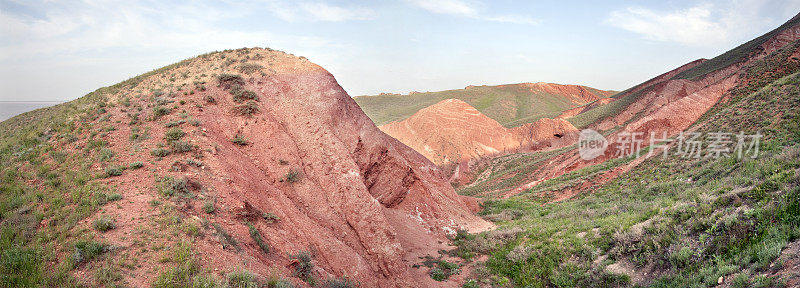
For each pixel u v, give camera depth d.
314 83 19.06
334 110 18.38
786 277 6.25
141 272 7.42
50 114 19.09
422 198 22.47
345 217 14.35
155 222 8.96
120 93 17.77
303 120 16.98
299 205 13.76
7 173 11.29
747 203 9.98
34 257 7.39
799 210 8.27
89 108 16.06
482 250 17.08
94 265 7.38
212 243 8.79
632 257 11.18
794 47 49.62
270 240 10.53
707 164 24.48
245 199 11.55
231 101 16.83
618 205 20.36
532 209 27.73
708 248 9.17
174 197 10.10
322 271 10.60
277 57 21.20
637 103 86.31
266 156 14.87
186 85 17.70
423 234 19.67
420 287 13.26
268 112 16.98
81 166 11.48
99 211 9.21
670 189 22.28
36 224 8.66
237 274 7.90
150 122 14.59
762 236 8.16
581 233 15.16
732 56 88.44
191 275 7.62
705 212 10.63
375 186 20.23
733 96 48.31
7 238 7.89
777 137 23.59
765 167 12.45
